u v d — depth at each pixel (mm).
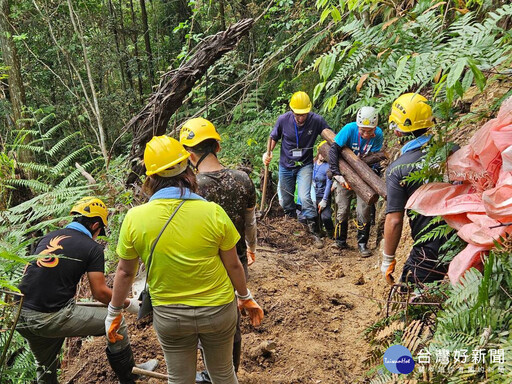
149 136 5340
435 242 2805
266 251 5570
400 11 3445
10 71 10297
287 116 6035
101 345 3719
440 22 2732
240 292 2572
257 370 3406
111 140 12812
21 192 4789
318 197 6340
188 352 2475
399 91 2340
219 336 2449
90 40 13062
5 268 2979
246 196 2949
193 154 2904
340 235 5812
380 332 2484
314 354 3502
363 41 2664
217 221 2320
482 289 1896
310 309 4082
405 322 2486
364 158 5090
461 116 2898
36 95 12172
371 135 4762
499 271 2012
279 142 8227
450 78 1988
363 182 4949
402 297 2650
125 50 14336
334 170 5180
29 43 12125
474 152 2326
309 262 5480
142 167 5445
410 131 2844
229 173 2920
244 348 3584
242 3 11594
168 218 2277
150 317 3857
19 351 3686
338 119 7688
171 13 14297
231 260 2426
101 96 13086
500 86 3223
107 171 5496
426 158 2525
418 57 2229
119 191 5348
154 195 2348
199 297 2330
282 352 3549
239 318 3027
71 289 3184
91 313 3234
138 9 16328
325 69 2607
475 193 2379
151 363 3352
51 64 12602
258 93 9297
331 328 3857
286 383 3229
